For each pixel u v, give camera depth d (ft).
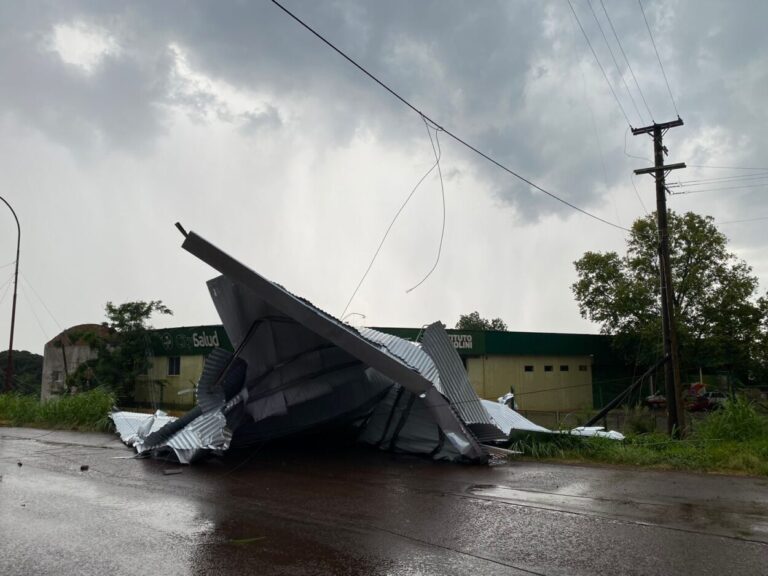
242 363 33.83
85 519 18.90
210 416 32.35
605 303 118.73
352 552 15.65
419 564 14.71
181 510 20.30
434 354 35.99
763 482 25.86
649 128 61.67
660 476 27.48
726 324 109.40
